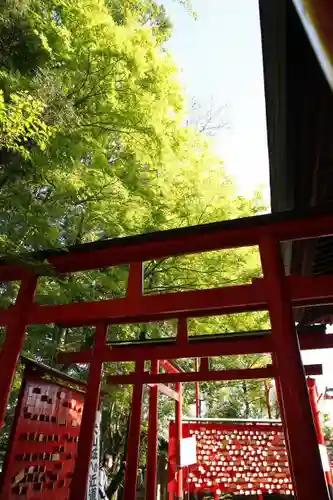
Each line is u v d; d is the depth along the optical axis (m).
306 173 3.38
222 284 7.63
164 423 17.70
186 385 18.84
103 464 10.63
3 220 4.59
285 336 3.23
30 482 4.94
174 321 9.02
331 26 0.94
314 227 3.67
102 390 7.44
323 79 2.48
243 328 9.12
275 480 10.84
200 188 6.72
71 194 5.25
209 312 6.02
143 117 5.77
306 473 2.68
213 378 6.99
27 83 4.47
